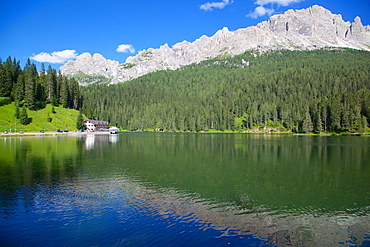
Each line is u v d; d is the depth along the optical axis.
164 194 28.66
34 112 161.75
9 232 18.91
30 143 88.94
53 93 187.12
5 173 39.25
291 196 28.61
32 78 171.12
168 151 69.94
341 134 163.00
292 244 17.59
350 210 24.47
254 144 92.81
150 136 151.62
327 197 28.39
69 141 101.38
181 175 38.75
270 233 19.22
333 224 21.19
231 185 32.94
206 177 37.41
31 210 23.33
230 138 132.25
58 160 52.41
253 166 46.91
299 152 68.06
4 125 136.12
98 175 38.31
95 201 25.98
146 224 20.33
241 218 21.98
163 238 18.03
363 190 31.22
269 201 26.77
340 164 49.34
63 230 19.22
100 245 17.00
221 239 18.03
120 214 22.41
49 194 28.28
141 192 29.41
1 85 158.25
